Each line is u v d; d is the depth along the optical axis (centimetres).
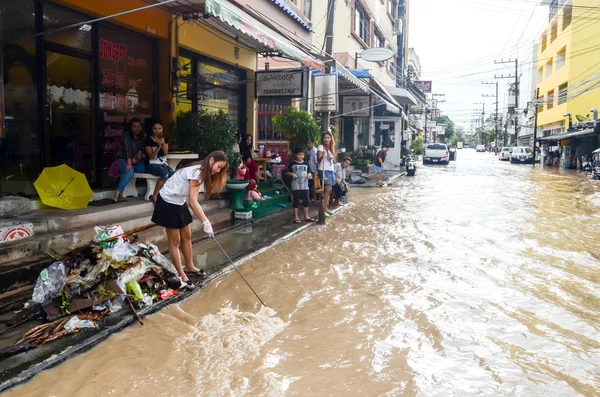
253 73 1354
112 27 873
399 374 385
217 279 611
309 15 1733
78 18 800
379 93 2172
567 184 2117
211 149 963
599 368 404
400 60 3959
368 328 476
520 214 1215
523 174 2841
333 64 1353
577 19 3728
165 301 520
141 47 948
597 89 3669
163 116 997
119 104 905
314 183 1232
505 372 393
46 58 752
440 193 1714
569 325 493
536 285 623
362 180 2045
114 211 708
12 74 698
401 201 1476
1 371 361
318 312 517
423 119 7950
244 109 1361
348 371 388
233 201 1007
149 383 360
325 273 659
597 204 1410
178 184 557
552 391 366
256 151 1316
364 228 1001
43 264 536
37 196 714
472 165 4034
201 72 1152
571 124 3531
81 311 460
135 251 512
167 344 426
